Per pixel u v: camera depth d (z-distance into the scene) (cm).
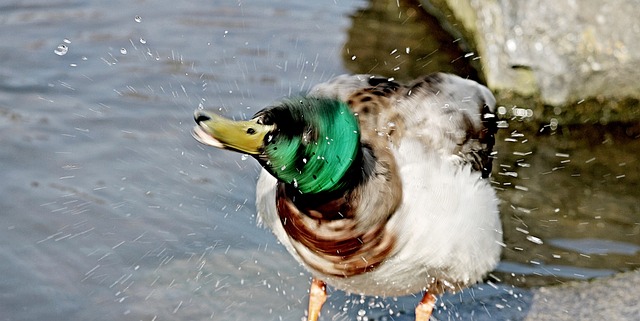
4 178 1052
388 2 1566
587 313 845
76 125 1168
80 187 1046
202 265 926
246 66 1329
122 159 1105
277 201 665
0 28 1409
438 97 738
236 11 1512
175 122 1186
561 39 1220
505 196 1080
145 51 1359
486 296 887
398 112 702
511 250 970
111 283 892
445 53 1414
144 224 990
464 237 686
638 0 1201
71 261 921
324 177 603
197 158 1119
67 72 1291
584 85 1226
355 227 638
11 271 898
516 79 1240
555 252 966
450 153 705
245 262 935
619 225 1023
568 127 1238
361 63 1369
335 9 1546
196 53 1361
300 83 1288
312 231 644
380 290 714
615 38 1209
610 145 1205
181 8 1510
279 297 884
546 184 1109
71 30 1416
